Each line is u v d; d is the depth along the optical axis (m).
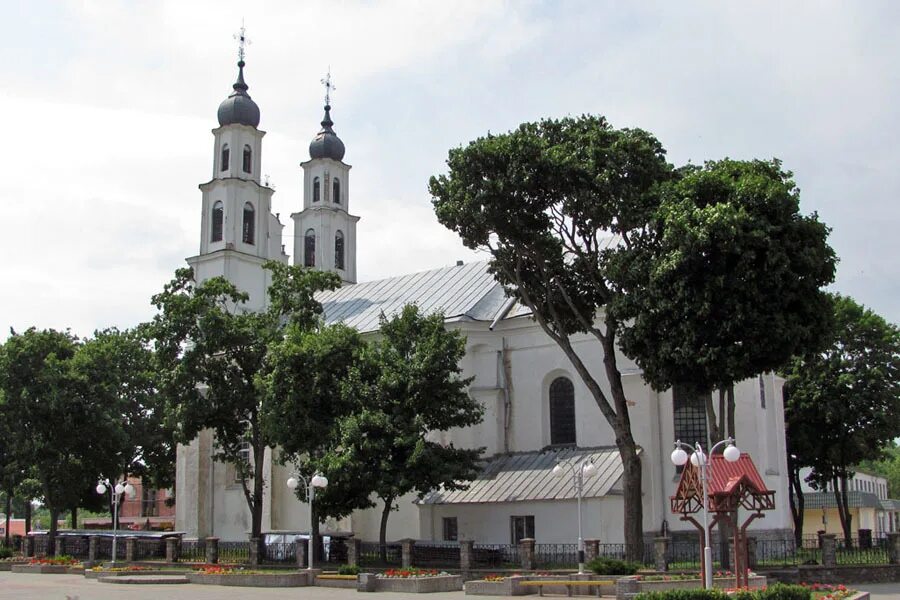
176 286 51.00
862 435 53.47
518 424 51.22
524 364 51.66
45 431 57.91
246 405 50.03
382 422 42.59
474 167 38.34
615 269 36.91
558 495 45.00
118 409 61.47
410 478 42.62
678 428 47.25
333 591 35.62
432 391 44.66
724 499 26.92
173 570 44.72
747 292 33.78
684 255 33.75
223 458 51.25
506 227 38.75
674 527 45.31
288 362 44.88
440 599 31.75
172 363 50.66
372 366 45.06
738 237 33.44
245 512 58.03
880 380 53.12
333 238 73.69
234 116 64.62
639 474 39.31
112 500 64.81
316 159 74.94
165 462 71.38
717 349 33.81
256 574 39.12
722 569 35.81
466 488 45.19
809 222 35.56
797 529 57.03
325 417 45.16
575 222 39.19
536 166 37.16
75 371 58.19
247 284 63.53
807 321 35.44
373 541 51.56
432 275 61.81
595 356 48.94
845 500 55.75
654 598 21.86
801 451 55.12
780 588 22.66
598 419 48.31
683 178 37.19
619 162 37.34
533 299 42.88
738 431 47.31
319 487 41.09
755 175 36.19
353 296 64.25
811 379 54.53
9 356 57.62
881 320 54.44
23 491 63.31
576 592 32.66
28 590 36.97
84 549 55.91
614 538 43.12
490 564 41.47
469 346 52.50
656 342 35.94
